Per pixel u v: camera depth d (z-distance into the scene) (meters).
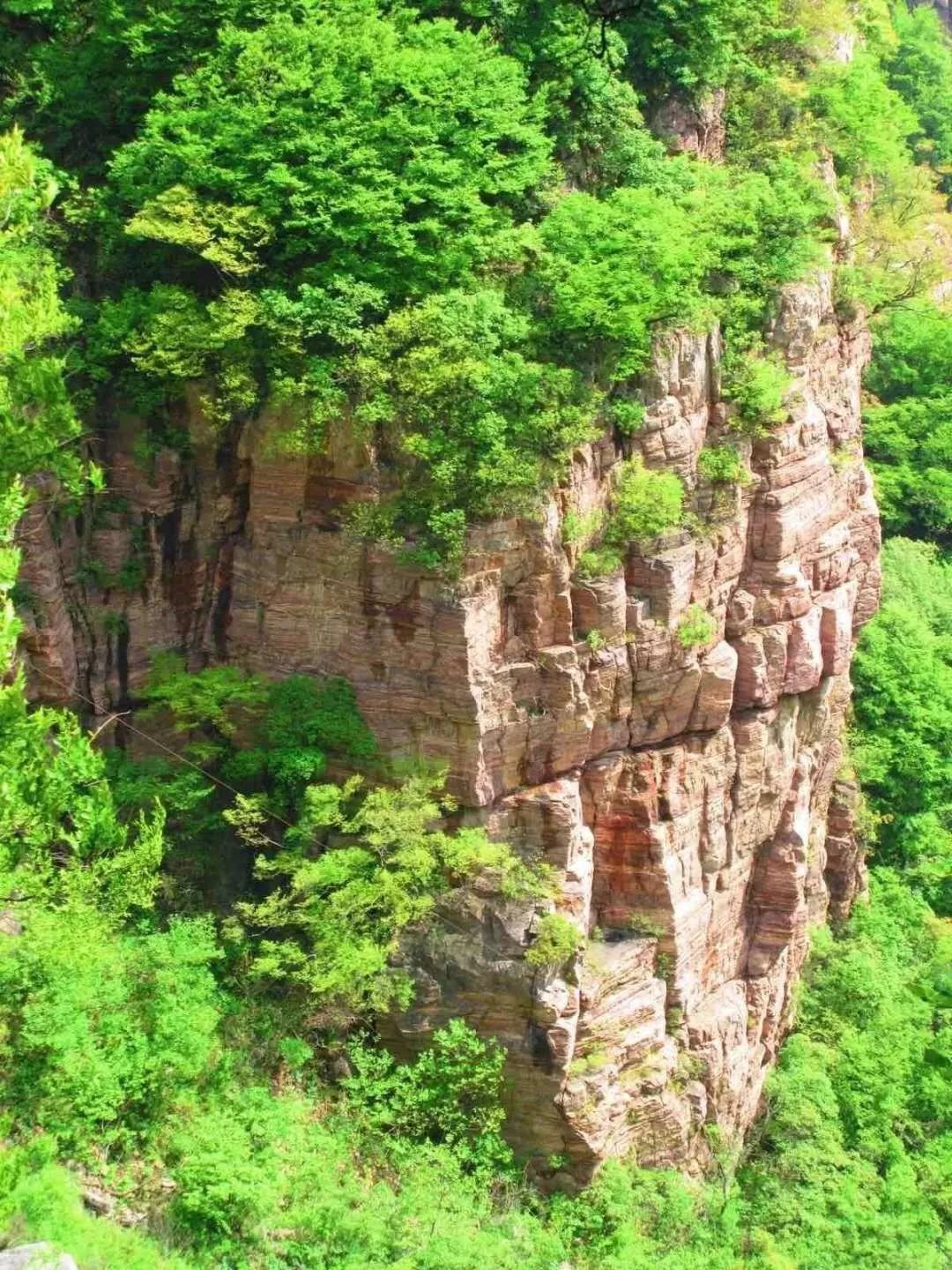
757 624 38.25
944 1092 42.19
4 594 21.23
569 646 33.22
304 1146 29.94
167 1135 28.72
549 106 36.44
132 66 34.09
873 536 45.94
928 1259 35.97
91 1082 27.70
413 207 32.53
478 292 32.19
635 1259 31.73
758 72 43.44
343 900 31.38
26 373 22.58
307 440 31.67
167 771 34.22
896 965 46.97
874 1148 40.69
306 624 33.53
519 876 33.03
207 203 31.42
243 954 32.81
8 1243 23.36
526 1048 33.03
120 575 34.06
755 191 37.94
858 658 53.94
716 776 37.72
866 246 51.59
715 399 36.84
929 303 63.28
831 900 48.72
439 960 32.84
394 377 31.11
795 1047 42.56
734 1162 39.16
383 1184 30.11
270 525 33.47
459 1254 28.20
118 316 32.28
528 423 31.72
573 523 32.91
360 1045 32.62
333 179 30.98
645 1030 35.72
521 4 36.78
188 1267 25.77
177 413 33.72
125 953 30.09
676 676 35.62
